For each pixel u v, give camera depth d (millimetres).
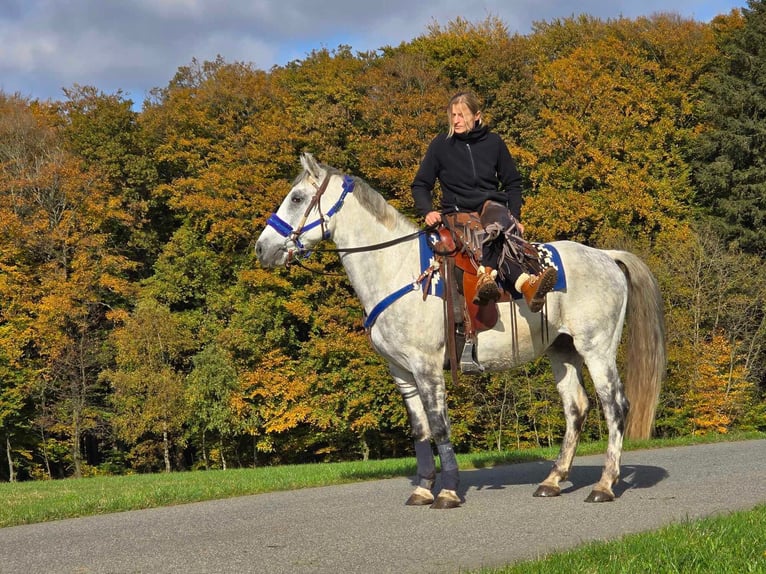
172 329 31641
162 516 7625
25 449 32688
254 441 33531
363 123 35375
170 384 30766
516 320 7262
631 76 38000
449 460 7246
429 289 7078
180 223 38719
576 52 37938
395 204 31297
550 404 30156
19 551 6113
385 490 8766
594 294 7645
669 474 9430
